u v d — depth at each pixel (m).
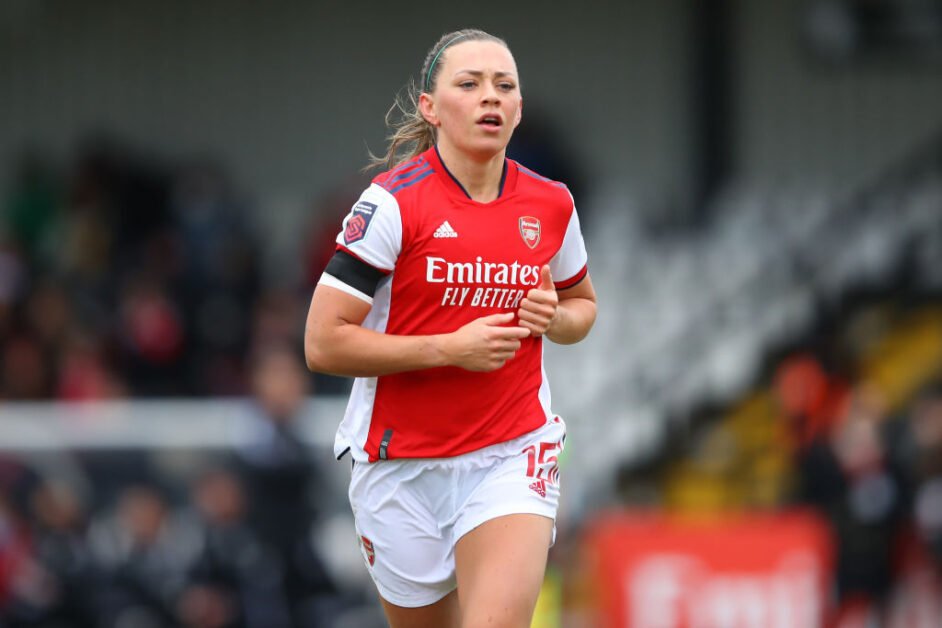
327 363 13.64
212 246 43.12
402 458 14.17
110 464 32.12
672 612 31.70
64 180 47.50
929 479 35.16
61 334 38.84
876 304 41.59
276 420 32.41
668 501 37.41
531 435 14.35
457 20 50.62
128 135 49.38
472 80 13.66
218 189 45.47
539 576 13.74
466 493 14.22
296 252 47.06
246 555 31.73
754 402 39.41
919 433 35.75
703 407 39.03
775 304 41.09
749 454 38.16
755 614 31.80
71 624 31.27
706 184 48.50
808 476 35.22
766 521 32.78
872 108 51.22
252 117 49.94
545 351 40.12
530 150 46.25
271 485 32.16
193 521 31.94
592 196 49.38
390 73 50.41
